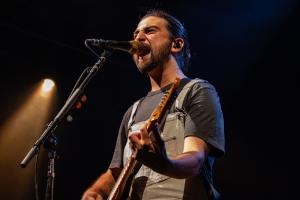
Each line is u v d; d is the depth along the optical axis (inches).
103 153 284.7
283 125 262.5
